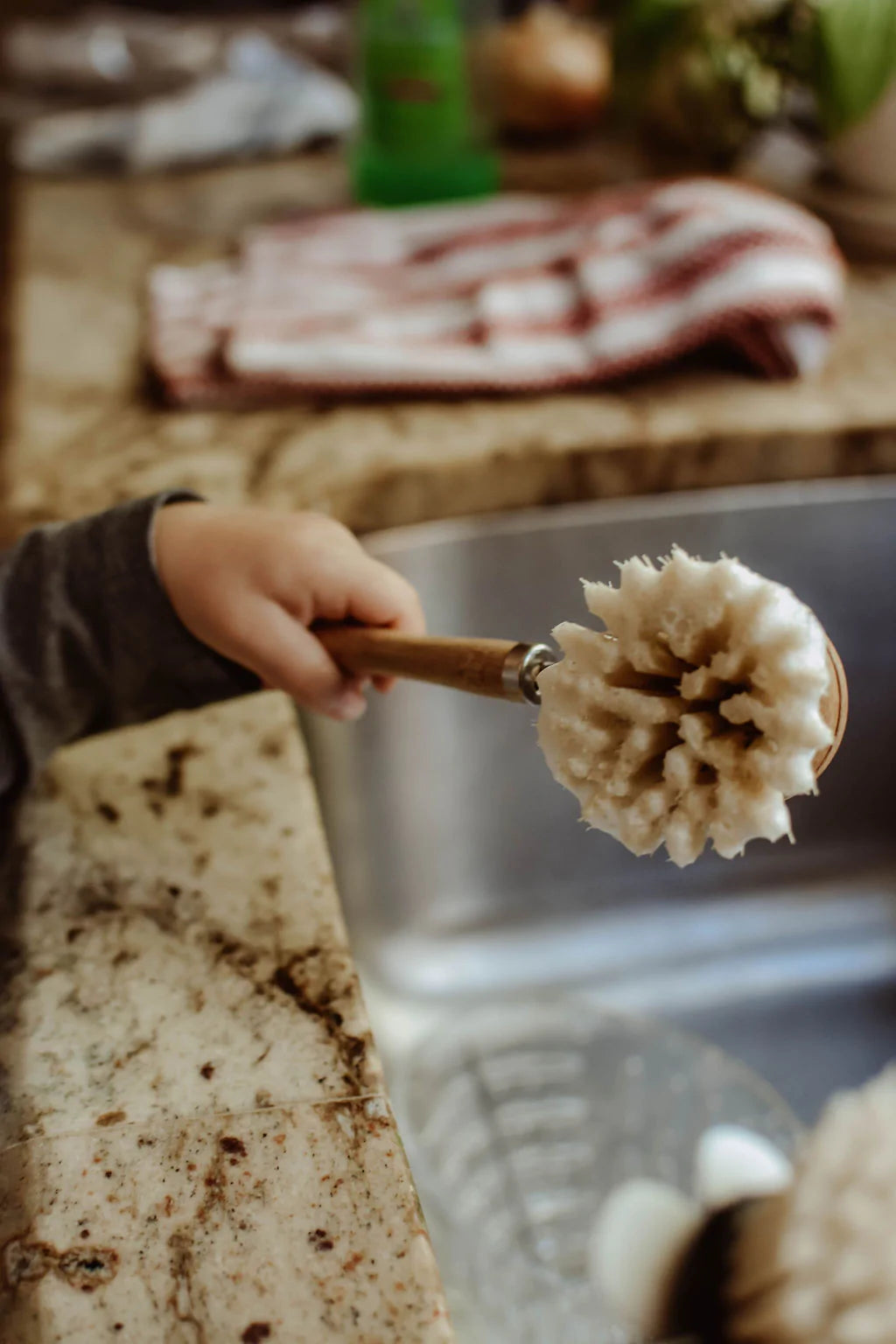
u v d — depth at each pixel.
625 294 0.73
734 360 0.75
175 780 0.51
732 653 0.35
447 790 0.72
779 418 0.69
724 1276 0.58
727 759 0.35
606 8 0.98
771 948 0.74
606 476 0.68
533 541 0.69
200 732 0.53
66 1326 0.35
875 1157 0.55
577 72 0.98
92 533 0.49
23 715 0.49
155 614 0.48
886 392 0.72
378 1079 0.41
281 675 0.47
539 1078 0.69
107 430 0.69
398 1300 0.36
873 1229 0.54
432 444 0.68
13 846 0.48
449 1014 0.72
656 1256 0.61
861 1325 0.52
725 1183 0.64
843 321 0.79
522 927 0.74
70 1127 0.39
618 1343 0.59
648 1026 0.71
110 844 0.48
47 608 0.48
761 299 0.69
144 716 0.51
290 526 0.48
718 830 0.34
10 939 0.45
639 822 0.36
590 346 0.72
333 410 0.71
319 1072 0.41
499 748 0.71
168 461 0.67
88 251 0.88
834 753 0.37
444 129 0.89
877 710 0.74
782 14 0.81
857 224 0.84
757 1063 0.71
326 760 0.68
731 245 0.73
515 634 0.71
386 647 0.44
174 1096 0.40
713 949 0.74
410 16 0.86
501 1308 0.60
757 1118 0.66
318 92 1.02
